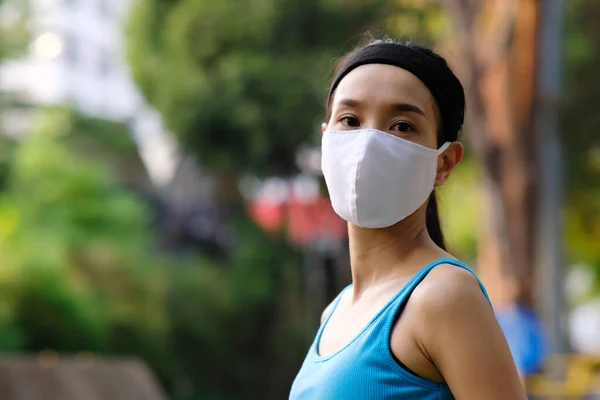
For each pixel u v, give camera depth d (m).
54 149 20.09
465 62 12.36
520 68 12.76
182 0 21.22
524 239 12.76
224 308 19.81
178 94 20.80
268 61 20.42
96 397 6.77
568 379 11.36
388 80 2.53
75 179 19.39
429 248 2.57
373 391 2.30
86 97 34.66
